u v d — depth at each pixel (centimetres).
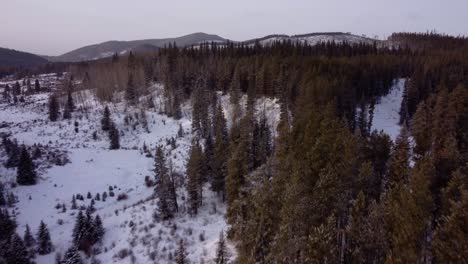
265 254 2175
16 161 5781
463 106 4262
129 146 7244
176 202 4166
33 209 4566
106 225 4038
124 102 9612
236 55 10819
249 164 4272
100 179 5669
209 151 4966
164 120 8262
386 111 7831
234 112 6869
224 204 4247
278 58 8544
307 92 5469
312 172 2477
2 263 3145
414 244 1655
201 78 8775
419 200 1814
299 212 2056
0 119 8788
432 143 4012
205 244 3328
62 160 6206
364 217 1920
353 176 2531
